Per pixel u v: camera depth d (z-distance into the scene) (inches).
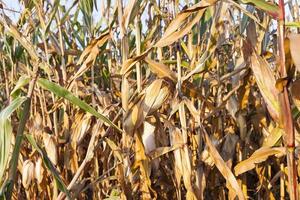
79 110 117.7
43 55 149.8
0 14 125.3
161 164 119.0
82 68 109.0
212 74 129.9
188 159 98.1
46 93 165.9
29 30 146.1
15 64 142.6
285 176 108.3
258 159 88.4
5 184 65.5
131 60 94.1
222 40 108.0
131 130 94.7
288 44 62.4
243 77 105.0
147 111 94.7
